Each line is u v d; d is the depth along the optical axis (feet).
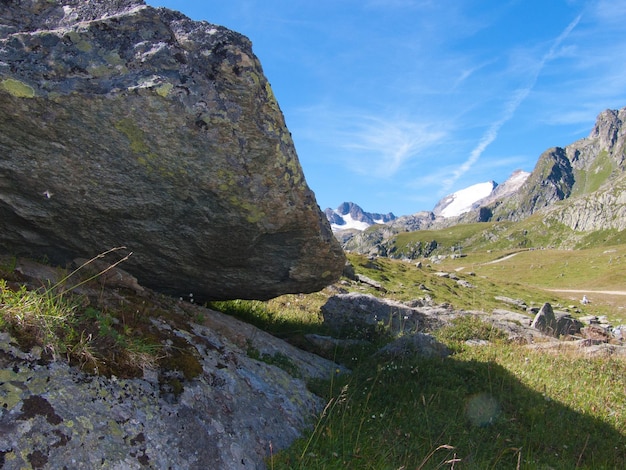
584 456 26.50
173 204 24.53
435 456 22.86
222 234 26.05
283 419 22.20
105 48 21.65
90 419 15.16
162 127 21.94
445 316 60.08
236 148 23.18
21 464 12.92
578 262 469.16
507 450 24.93
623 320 169.27
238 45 23.20
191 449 16.92
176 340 22.41
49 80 20.57
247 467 17.97
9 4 21.77
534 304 177.06
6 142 21.33
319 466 19.43
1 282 17.88
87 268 26.61
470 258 612.70
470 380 34.50
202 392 19.74
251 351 28.55
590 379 39.19
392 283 140.77
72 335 17.42
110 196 23.73
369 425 24.73
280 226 26.30
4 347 15.40
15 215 24.06
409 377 32.94
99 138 21.90
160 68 21.90
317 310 58.13
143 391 17.63
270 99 23.81
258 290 32.07
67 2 22.76
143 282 30.04
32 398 14.51
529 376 37.32
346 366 36.35
